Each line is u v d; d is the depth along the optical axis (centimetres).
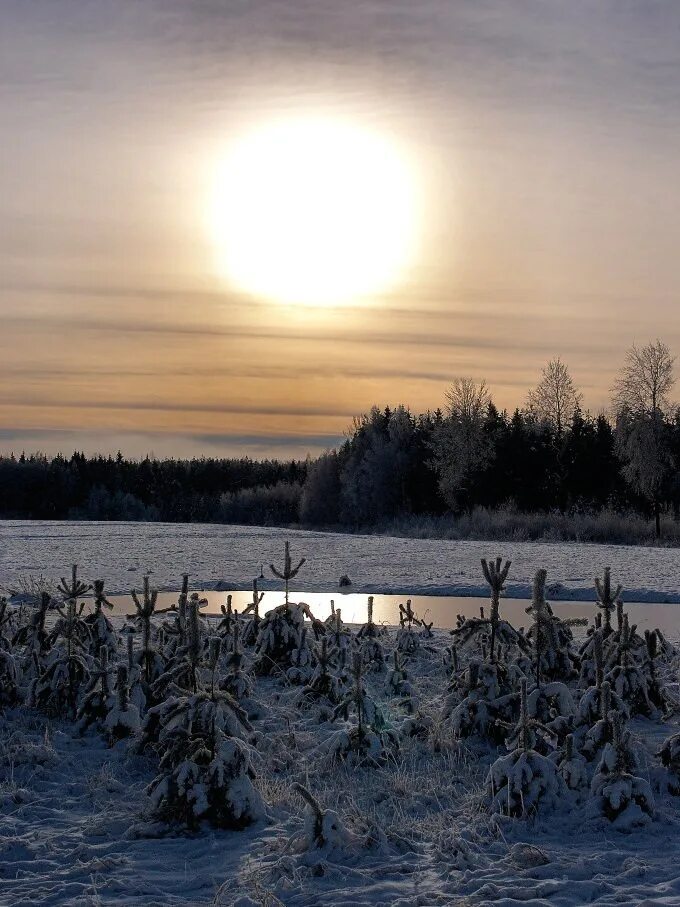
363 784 858
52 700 1070
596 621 1134
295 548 4194
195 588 2725
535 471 7069
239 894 635
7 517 12369
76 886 647
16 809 803
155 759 919
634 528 5156
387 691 1152
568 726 895
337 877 666
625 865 680
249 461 14362
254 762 830
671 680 1248
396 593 2667
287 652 1305
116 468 13588
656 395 5700
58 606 1221
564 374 8069
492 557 3650
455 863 687
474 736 966
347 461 8344
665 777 851
